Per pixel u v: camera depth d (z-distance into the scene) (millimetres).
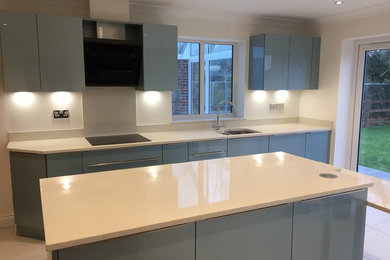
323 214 1874
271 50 4199
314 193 1786
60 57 3098
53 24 3033
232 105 4520
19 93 3291
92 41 3191
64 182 1936
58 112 3463
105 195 1707
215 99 4609
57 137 3484
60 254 1243
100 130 3662
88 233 1272
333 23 4367
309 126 4656
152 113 3951
